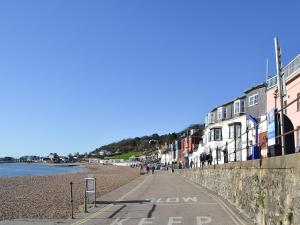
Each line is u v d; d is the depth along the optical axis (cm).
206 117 8431
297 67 3716
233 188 2312
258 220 1584
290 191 1131
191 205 2391
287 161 1159
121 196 3033
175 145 13975
